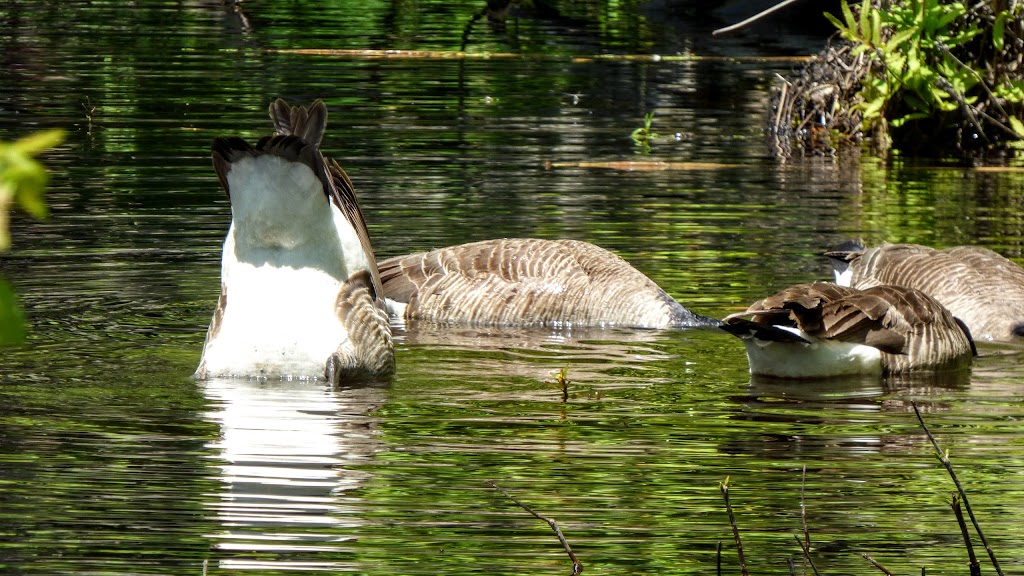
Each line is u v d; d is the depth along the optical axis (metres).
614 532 8.30
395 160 21.97
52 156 21.58
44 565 7.57
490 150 23.00
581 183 20.80
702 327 14.64
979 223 18.78
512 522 8.45
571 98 27.97
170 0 39.78
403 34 35.38
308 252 11.86
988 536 8.34
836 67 27.09
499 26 37.34
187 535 8.06
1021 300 14.95
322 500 8.75
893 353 12.85
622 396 11.80
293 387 11.71
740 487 9.23
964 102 25.53
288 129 12.41
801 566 7.80
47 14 36.28
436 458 9.73
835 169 23.02
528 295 15.33
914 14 25.52
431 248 16.94
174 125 23.95
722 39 35.97
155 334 13.45
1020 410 11.51
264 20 36.78
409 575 7.51
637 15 40.06
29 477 9.06
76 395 11.22
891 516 8.70
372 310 12.23
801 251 17.17
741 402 11.70
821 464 9.82
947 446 10.32
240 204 11.62
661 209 19.31
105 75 28.22
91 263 16.12
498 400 11.51
